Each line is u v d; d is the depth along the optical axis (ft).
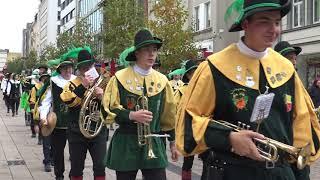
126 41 92.43
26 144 43.75
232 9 10.21
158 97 17.67
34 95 38.34
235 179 9.87
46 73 38.01
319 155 10.46
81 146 21.89
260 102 9.40
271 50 10.58
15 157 36.60
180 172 30.45
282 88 10.14
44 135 25.49
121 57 19.27
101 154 21.74
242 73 9.96
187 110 10.06
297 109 10.41
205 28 93.20
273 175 9.81
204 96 9.98
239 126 9.75
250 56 10.07
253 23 9.76
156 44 17.75
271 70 10.18
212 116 10.11
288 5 9.57
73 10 244.63
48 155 30.99
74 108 21.84
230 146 9.46
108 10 96.89
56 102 25.58
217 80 9.93
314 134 10.57
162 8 81.15
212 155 10.14
